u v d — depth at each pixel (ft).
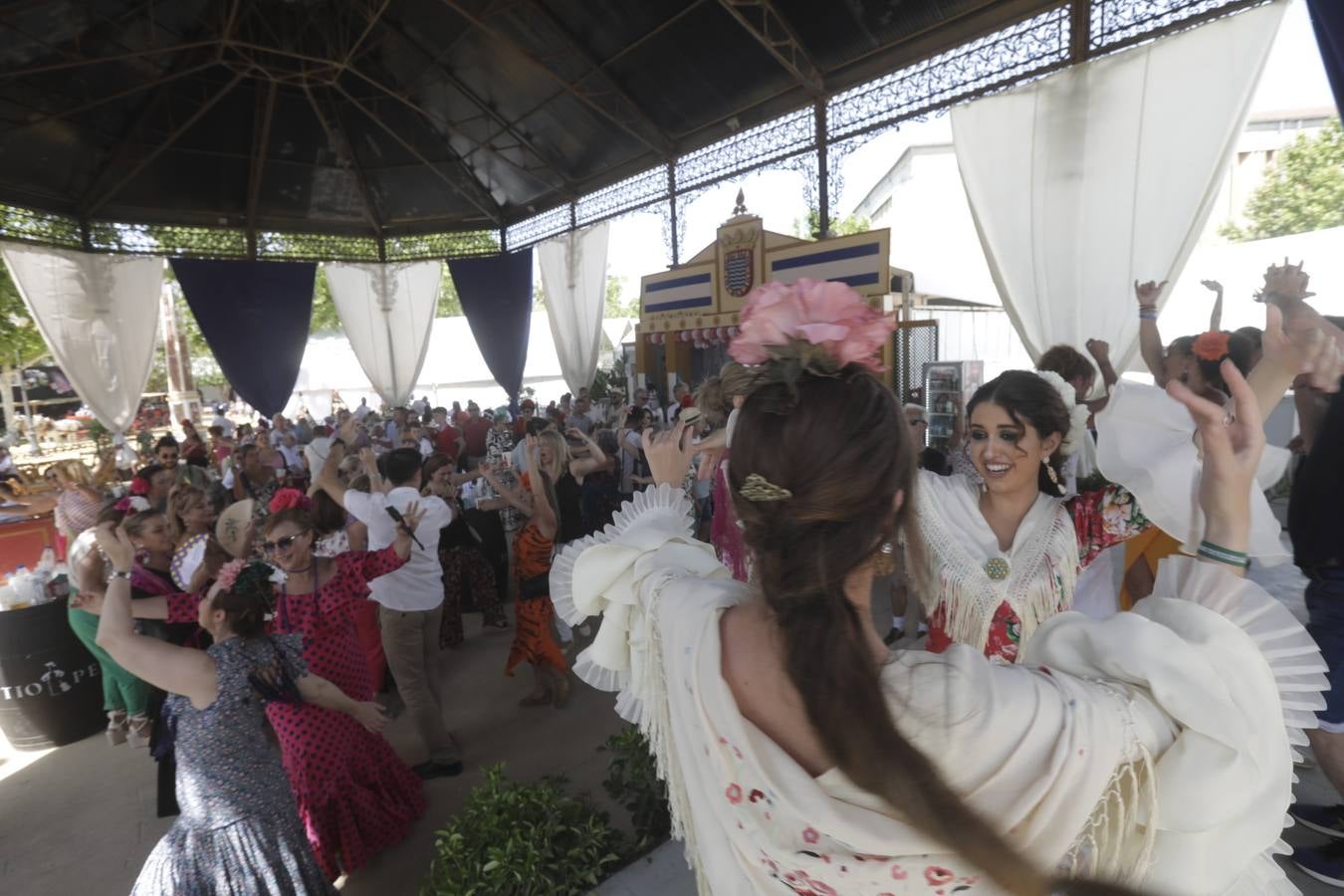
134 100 31.78
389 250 44.24
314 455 21.74
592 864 7.88
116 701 12.70
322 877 7.41
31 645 12.22
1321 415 7.63
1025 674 2.21
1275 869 2.50
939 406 22.21
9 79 27.32
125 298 36.78
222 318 39.83
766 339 2.28
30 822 10.44
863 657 2.06
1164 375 8.64
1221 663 2.32
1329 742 7.30
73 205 35.01
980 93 20.38
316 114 36.04
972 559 5.16
